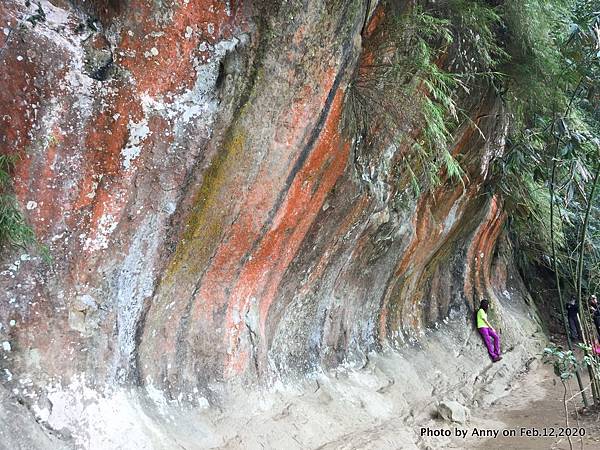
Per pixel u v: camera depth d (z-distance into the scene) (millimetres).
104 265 3613
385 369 7613
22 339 3225
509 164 8133
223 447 4215
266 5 3752
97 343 3617
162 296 4141
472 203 9531
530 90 6895
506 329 11867
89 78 3240
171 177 3766
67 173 3264
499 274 14023
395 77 4922
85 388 3479
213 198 4090
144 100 3482
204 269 4434
